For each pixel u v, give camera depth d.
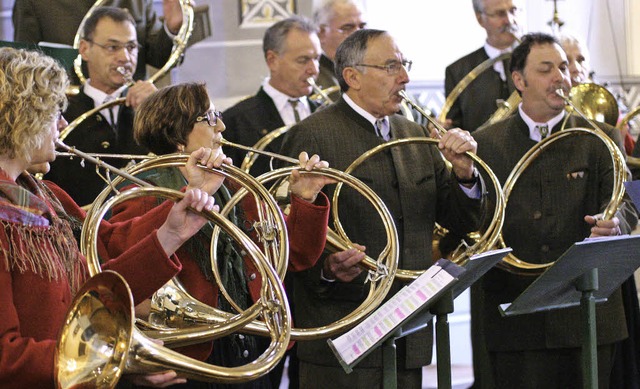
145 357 2.74
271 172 4.04
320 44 6.52
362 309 3.92
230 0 7.61
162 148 4.02
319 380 4.64
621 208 4.95
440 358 3.92
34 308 2.82
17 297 2.80
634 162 5.62
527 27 8.91
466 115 6.54
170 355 2.80
